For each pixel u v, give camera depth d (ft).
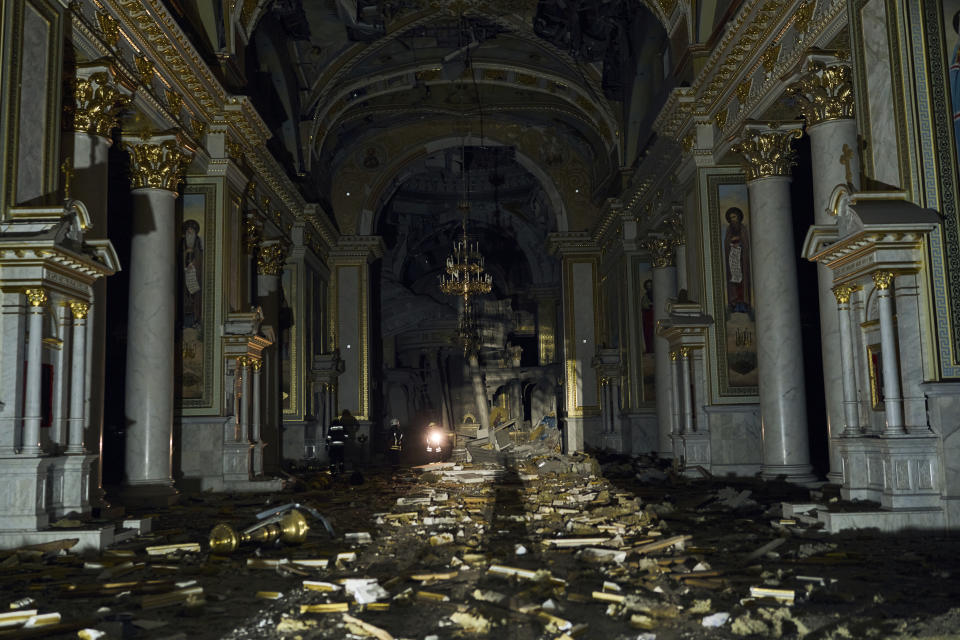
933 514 25.91
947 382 26.21
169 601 18.24
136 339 42.88
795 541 25.17
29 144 29.14
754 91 45.80
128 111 41.14
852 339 29.94
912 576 19.57
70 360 29.09
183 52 45.32
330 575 21.49
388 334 132.05
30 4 29.37
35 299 26.18
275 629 15.78
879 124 29.27
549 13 73.77
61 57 31.35
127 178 53.11
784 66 40.96
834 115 35.94
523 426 122.83
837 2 35.06
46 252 25.84
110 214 57.36
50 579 21.70
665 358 66.85
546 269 134.31
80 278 28.55
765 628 14.88
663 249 66.59
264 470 60.44
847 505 27.94
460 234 143.43
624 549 24.36
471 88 96.68
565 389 100.42
